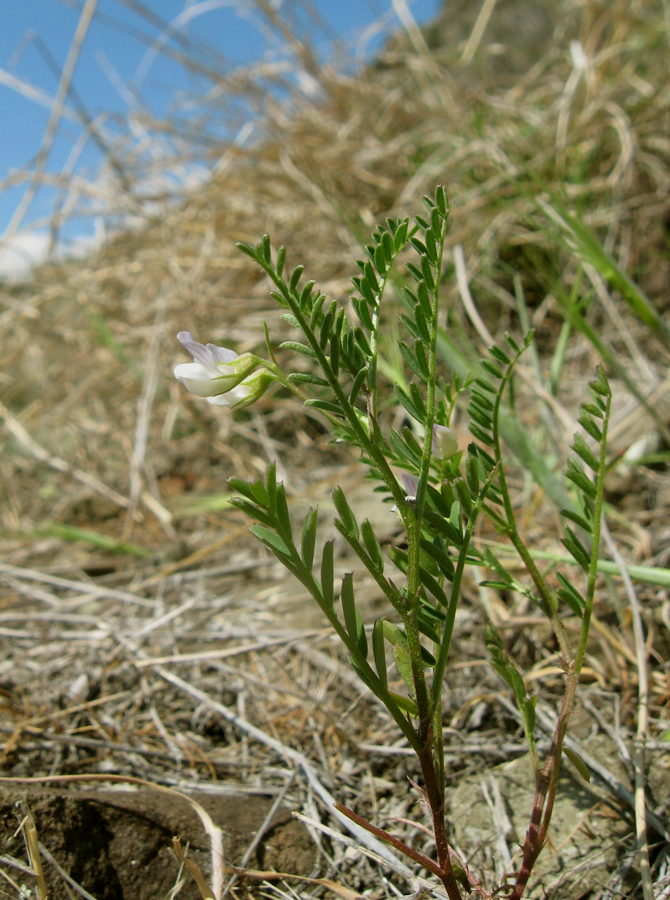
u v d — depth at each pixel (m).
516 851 0.09
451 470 0.08
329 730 0.11
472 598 0.14
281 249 0.06
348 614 0.06
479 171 0.25
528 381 0.15
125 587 0.18
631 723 0.11
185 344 0.06
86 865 0.09
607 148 0.25
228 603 0.16
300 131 0.30
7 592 0.18
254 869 0.09
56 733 0.12
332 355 0.06
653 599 0.13
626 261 0.23
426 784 0.07
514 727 0.11
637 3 0.29
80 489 0.24
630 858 0.09
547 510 0.16
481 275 0.23
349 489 0.20
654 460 0.16
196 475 0.23
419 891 0.08
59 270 0.33
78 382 0.29
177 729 0.12
